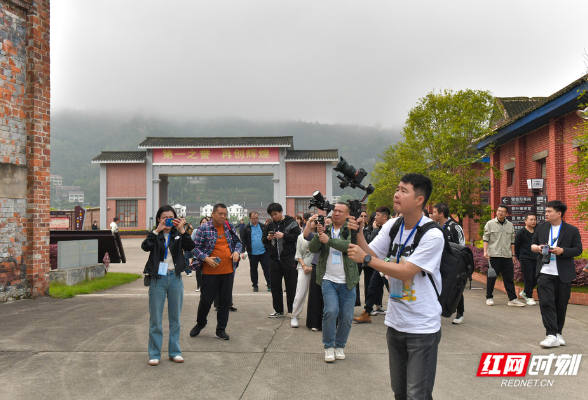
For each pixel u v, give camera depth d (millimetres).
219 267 5637
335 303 4781
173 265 4750
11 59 7820
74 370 4422
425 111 16781
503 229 8031
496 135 15938
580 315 7121
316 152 35781
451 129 16312
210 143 35094
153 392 3875
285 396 3805
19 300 7891
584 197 11680
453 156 17078
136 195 36125
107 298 8305
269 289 10031
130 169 36281
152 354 4605
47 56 8422
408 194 2670
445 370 4504
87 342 5395
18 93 7957
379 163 36000
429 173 16797
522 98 18172
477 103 16500
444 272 2691
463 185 16578
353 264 4875
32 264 8070
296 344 5434
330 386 4043
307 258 6535
